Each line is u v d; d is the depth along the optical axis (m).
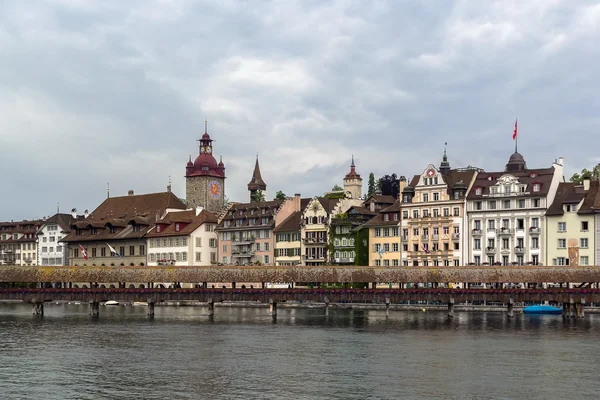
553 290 121.25
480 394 63.50
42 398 62.72
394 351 84.88
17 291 129.88
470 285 147.25
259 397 62.88
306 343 91.38
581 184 151.62
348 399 62.00
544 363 76.94
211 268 130.12
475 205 157.25
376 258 170.00
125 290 128.25
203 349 86.62
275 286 171.25
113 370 73.75
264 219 189.75
